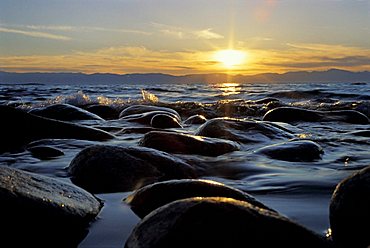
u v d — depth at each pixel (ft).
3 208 7.83
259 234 6.34
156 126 26.58
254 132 19.99
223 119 20.76
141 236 6.64
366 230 7.25
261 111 39.01
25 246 7.64
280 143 17.66
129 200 10.07
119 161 12.87
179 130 25.20
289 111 29.91
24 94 70.49
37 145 18.40
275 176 13.03
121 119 30.12
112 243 7.73
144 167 12.82
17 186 8.54
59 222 8.27
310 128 25.88
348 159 15.92
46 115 31.40
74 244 7.75
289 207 9.79
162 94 73.20
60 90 92.58
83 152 13.58
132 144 19.29
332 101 48.11
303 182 12.12
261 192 11.28
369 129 25.48
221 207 6.61
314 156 16.06
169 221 6.56
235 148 16.99
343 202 7.72
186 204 6.78
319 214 9.20
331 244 6.82
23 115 20.10
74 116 31.17
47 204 8.39
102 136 20.71
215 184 9.50
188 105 42.04
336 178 12.55
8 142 18.62
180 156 15.15
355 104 38.75
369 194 7.45
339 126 26.96
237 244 6.21
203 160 14.84
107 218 9.04
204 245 6.19
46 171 13.79
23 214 7.95
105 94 74.33
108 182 12.20
